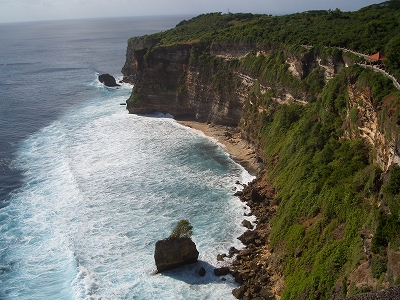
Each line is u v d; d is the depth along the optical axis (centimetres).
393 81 4006
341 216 3766
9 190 5834
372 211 3288
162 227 4941
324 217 3934
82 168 6638
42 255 4397
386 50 5019
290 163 5369
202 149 7519
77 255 4397
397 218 2816
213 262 4319
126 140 8019
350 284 2917
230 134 8081
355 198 3759
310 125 5503
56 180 6169
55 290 3888
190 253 4216
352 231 3491
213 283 4016
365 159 4153
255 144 7006
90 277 4066
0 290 3881
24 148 7544
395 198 2973
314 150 5066
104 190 5875
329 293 3206
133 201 5566
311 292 3353
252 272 4084
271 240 4450
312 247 3819
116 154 7269
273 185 5431
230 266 4244
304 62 6309
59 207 5362
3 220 5041
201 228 4928
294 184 4856
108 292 3875
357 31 6253
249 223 4931
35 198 5606
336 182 4166
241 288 3841
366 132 4219
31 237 4706
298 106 6266
